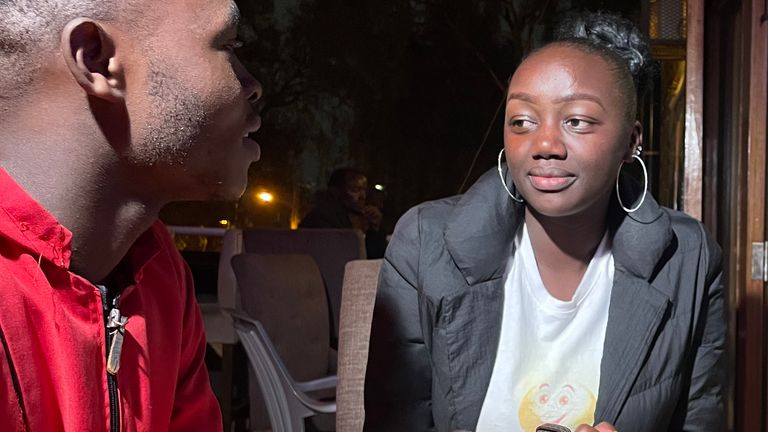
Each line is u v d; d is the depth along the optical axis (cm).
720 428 139
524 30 1138
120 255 85
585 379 130
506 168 130
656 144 453
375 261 191
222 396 417
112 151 80
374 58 1158
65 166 79
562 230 127
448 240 128
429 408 138
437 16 1158
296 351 368
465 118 1157
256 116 87
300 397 264
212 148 83
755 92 303
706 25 360
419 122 1159
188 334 105
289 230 481
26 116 78
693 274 132
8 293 75
